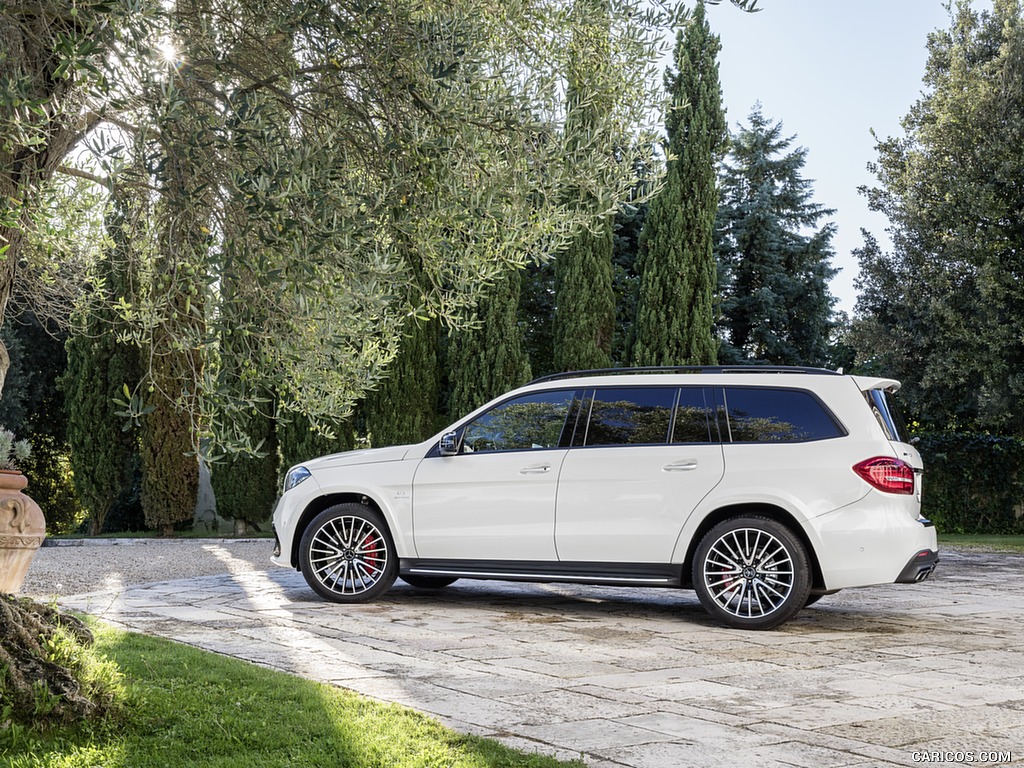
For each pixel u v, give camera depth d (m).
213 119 4.91
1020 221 22.42
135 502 23.09
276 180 4.46
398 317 7.31
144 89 4.36
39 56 4.55
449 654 6.61
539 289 22.92
